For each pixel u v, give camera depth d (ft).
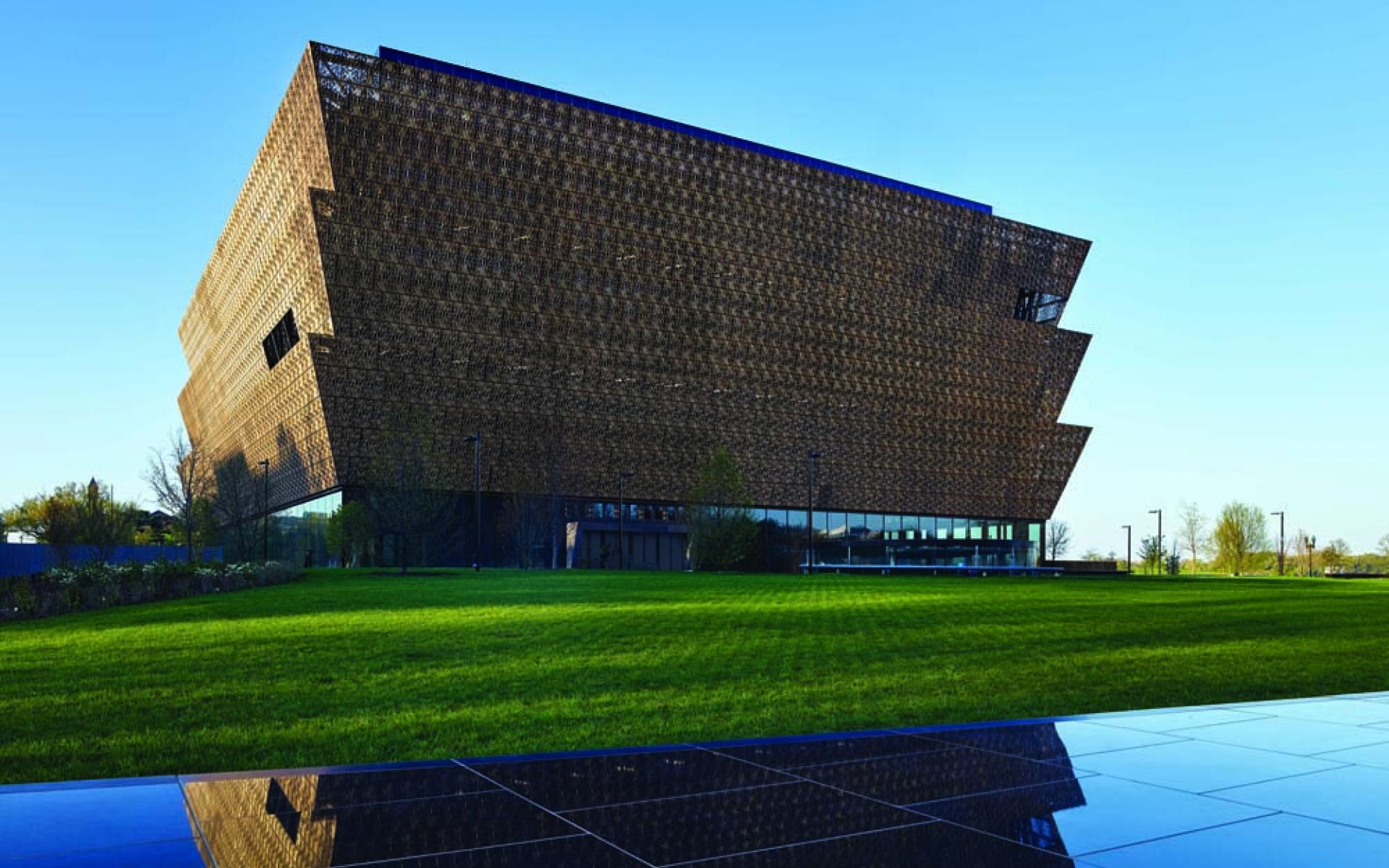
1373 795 24.93
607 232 335.67
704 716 46.42
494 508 319.88
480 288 311.47
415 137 298.76
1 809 22.09
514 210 316.81
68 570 130.52
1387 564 520.42
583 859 19.16
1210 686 58.44
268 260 335.06
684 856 19.36
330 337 288.51
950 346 422.41
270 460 365.81
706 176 356.18
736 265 364.79
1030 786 25.59
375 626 91.71
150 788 24.26
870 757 28.94
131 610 120.16
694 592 153.79
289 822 21.35
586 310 332.19
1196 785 25.85
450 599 132.36
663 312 348.38
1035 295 455.63
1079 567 409.08
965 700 52.26
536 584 177.17
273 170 321.73
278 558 336.49
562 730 42.91
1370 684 60.03
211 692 53.26
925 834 21.18
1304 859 19.84
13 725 44.06
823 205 385.29
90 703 49.73
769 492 376.07
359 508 263.08
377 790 24.34
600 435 335.67
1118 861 19.56
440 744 39.93
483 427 313.73
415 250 300.40
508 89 315.58
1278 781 26.37
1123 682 59.62
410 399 300.40
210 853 19.03
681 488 352.49
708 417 359.05
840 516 397.39
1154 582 250.37
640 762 28.02
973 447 433.48
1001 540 437.58
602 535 329.72
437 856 19.16
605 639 79.56
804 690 54.85
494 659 67.10
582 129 328.70
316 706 48.78
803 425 384.27
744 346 367.45
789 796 24.23
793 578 225.15
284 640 79.25
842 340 393.09
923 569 343.05
